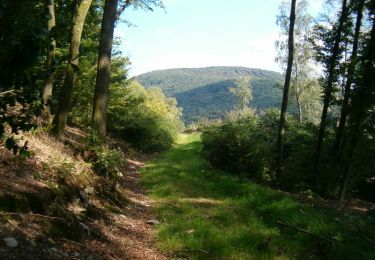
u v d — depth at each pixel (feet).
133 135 86.89
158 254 21.81
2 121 10.40
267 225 28.84
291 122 88.89
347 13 55.11
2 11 8.90
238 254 22.44
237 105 277.44
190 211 32.12
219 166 56.85
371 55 50.60
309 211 32.27
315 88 154.10
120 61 79.41
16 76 9.55
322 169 56.34
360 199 60.59
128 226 25.72
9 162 21.09
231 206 35.47
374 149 51.62
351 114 52.95
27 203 17.75
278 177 56.75
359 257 22.41
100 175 31.76
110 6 38.99
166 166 59.00
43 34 9.30
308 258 23.29
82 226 20.21
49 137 31.24
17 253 13.99
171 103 323.98
